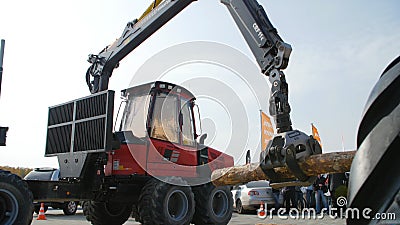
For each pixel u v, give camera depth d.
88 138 5.91
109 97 5.74
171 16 6.19
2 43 5.30
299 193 12.30
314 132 8.74
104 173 6.13
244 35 3.56
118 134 6.61
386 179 0.79
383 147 0.81
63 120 6.44
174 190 6.40
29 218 4.79
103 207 7.23
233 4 3.72
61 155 6.29
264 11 3.57
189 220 6.52
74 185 5.76
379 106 0.88
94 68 7.00
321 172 1.78
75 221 9.08
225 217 7.42
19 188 4.75
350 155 1.69
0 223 4.57
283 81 2.90
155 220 6.05
